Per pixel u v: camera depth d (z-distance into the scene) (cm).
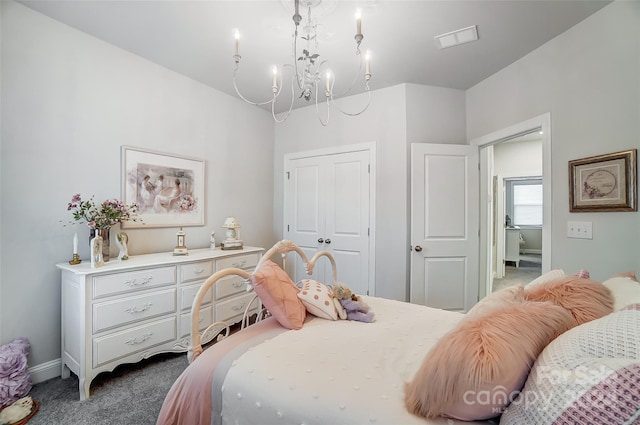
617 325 69
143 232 254
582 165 194
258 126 369
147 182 255
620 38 173
